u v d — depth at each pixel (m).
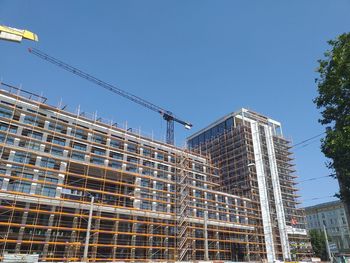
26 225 44.84
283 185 98.25
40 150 51.47
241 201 84.31
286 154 105.81
